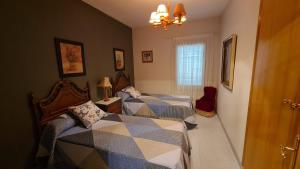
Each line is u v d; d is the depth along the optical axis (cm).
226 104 306
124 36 435
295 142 96
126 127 208
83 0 274
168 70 466
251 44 182
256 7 170
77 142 176
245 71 201
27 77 187
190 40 426
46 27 210
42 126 199
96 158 165
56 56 226
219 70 398
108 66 360
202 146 260
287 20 111
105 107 287
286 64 112
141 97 388
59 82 228
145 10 327
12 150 173
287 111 110
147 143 169
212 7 329
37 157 191
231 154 238
